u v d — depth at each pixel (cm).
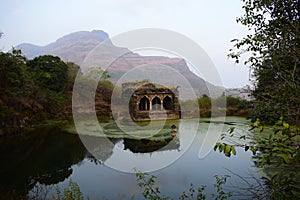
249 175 487
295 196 183
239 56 263
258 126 167
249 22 259
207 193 451
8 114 1267
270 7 245
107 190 498
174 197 443
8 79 1400
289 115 190
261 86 259
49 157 828
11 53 1580
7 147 1006
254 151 167
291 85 178
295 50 201
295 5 227
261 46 247
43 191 535
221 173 545
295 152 146
